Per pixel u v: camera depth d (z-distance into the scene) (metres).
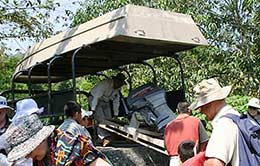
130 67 13.07
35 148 2.60
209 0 13.37
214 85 3.29
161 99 7.62
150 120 7.59
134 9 6.84
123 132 7.77
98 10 13.38
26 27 12.32
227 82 13.12
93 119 8.08
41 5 11.98
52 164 2.67
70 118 5.61
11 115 5.98
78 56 7.93
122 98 8.59
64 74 9.79
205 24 13.08
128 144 7.79
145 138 7.34
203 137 5.92
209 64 13.16
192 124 5.91
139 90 7.87
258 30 13.28
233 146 3.02
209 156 3.00
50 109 7.47
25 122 2.65
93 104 8.06
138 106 7.73
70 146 2.68
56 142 2.70
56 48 7.70
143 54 8.31
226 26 13.50
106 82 8.25
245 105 8.52
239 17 13.45
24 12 12.03
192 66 13.22
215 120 3.21
